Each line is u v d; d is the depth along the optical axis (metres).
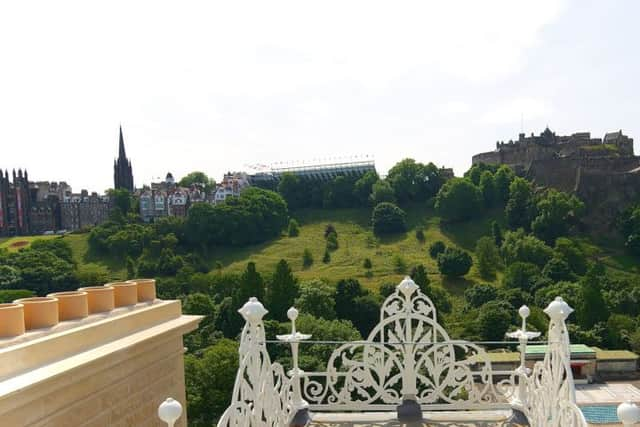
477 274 60.97
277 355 24.86
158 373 6.59
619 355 31.95
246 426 3.37
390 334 5.12
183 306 42.78
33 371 4.38
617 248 64.12
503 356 27.38
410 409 4.98
